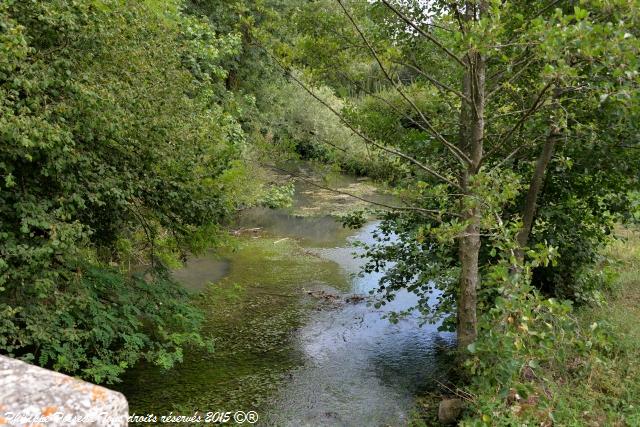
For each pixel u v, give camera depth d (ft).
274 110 59.16
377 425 17.24
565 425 13.74
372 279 34.55
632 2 10.52
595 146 18.75
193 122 20.02
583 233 24.12
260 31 19.69
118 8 16.75
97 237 19.47
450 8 16.56
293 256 39.99
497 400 13.92
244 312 27.84
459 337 18.80
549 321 15.76
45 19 13.65
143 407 17.63
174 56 19.72
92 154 15.79
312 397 19.04
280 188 29.81
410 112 22.61
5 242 13.39
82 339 16.28
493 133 20.68
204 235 22.11
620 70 10.81
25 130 11.76
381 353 23.21
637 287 27.27
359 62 20.25
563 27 11.43
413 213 21.98
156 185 18.78
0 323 13.08
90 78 15.01
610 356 18.44
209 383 19.75
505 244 14.02
